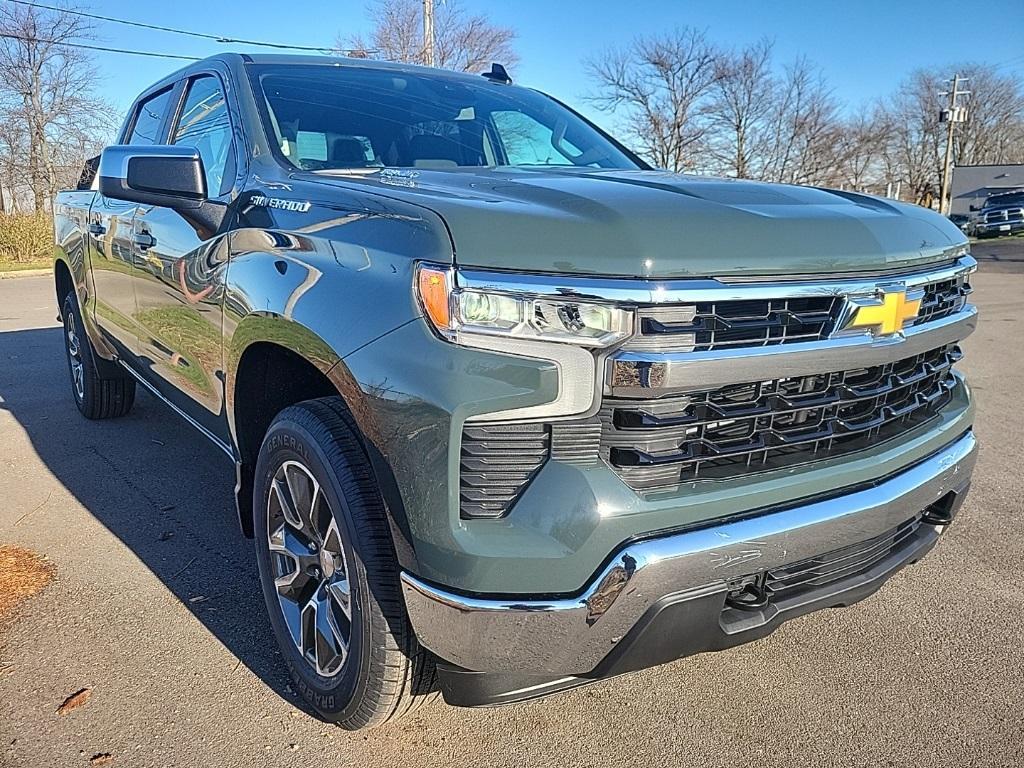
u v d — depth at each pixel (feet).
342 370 6.21
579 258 5.62
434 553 5.68
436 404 5.58
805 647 8.96
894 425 7.53
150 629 9.05
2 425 16.85
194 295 9.16
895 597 10.07
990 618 9.56
